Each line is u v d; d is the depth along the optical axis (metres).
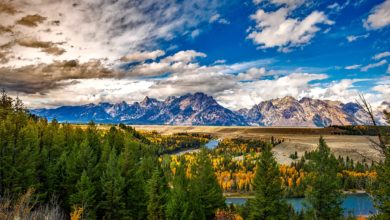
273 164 44.97
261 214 43.56
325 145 41.97
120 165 54.84
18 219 9.90
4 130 56.44
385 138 11.65
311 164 42.19
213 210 56.91
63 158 59.84
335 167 41.12
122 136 122.81
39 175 55.59
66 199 52.38
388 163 15.20
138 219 52.12
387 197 16.42
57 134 90.94
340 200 38.97
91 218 44.91
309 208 40.16
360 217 43.97
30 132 74.75
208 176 59.44
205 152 61.75
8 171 47.69
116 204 48.94
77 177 53.50
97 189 52.38
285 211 44.84
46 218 10.91
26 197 11.08
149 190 50.53
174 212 46.25
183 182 60.69
